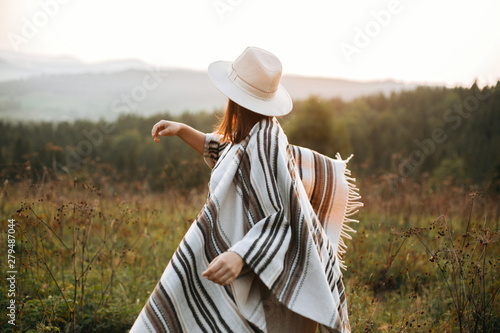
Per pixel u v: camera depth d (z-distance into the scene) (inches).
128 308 144.8
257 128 97.4
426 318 138.7
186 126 113.1
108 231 209.6
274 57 99.0
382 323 135.6
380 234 210.8
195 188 297.0
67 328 126.3
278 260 86.5
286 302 86.2
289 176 91.7
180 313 90.0
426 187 307.4
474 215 233.0
